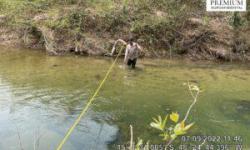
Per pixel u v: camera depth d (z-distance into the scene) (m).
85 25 15.71
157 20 16.05
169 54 15.39
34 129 6.87
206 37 15.89
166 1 17.06
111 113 7.90
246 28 16.70
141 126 7.23
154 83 10.55
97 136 6.69
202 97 9.31
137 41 15.45
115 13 16.16
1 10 17.08
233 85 10.73
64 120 7.38
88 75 11.03
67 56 14.11
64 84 9.89
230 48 15.70
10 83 9.73
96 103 8.49
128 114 7.88
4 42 15.66
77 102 8.50
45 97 8.74
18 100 8.45
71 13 15.95
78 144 6.34
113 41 15.23
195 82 10.89
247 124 7.50
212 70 12.99
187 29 16.09
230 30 16.42
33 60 12.91
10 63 12.20
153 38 15.63
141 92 9.54
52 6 16.86
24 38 15.53
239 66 14.20
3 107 7.96
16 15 16.45
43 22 15.76
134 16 16.19
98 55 14.70
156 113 8.01
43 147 6.16
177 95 9.41
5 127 6.91
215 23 16.62
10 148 6.07
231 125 7.43
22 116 7.49
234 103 8.89
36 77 10.46
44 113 7.71
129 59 12.59
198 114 8.04
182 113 8.05
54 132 6.77
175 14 16.45
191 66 13.61
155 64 13.60
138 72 11.93
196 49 15.61
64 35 15.25
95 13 15.98
